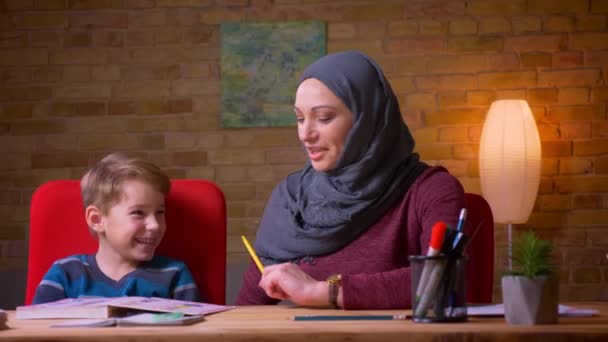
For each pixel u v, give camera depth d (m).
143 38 4.89
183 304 1.42
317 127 1.77
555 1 4.81
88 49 4.90
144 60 4.89
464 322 1.16
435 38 4.82
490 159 4.48
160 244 1.93
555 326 1.09
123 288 1.80
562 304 1.48
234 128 4.85
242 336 1.05
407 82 4.81
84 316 1.30
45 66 4.90
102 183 1.83
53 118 4.89
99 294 1.81
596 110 4.80
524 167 4.43
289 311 1.39
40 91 4.90
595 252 4.77
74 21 4.91
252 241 4.81
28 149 4.89
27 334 1.07
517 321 1.12
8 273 4.83
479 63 4.81
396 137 1.80
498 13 4.82
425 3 4.82
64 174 4.88
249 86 4.82
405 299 1.42
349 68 1.76
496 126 4.48
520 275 1.13
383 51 4.82
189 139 4.86
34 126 4.89
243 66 4.82
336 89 1.74
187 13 4.88
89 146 4.88
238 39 4.84
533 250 1.13
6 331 1.12
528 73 4.80
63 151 4.88
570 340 1.04
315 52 4.80
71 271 1.83
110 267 1.85
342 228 1.77
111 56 4.90
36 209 1.94
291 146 4.81
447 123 4.80
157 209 1.85
